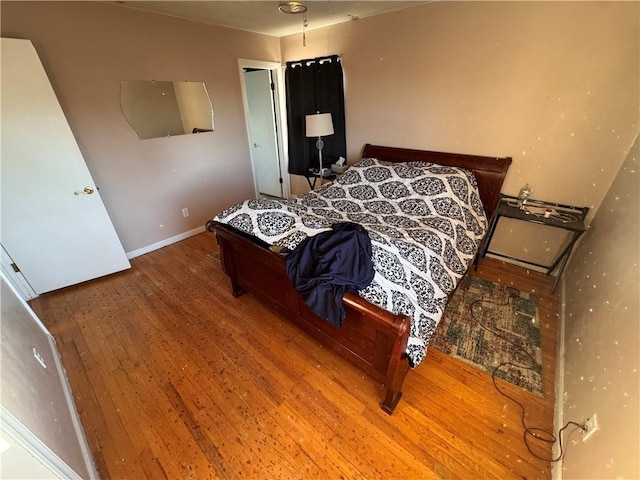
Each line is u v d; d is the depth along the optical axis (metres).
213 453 1.32
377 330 1.32
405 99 2.83
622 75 1.85
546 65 2.07
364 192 2.58
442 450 1.31
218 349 1.87
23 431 0.86
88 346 1.90
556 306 2.16
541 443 1.33
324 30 3.15
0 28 1.95
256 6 2.46
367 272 1.40
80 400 1.56
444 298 1.60
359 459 1.29
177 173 3.18
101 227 2.56
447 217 2.19
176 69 2.87
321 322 1.64
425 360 1.75
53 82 2.23
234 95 3.43
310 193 2.75
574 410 1.27
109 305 2.29
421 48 2.56
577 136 2.09
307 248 1.52
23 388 1.04
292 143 3.99
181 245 3.28
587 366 1.30
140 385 1.64
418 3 2.41
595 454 0.98
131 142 2.77
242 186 3.88
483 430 1.38
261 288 2.02
